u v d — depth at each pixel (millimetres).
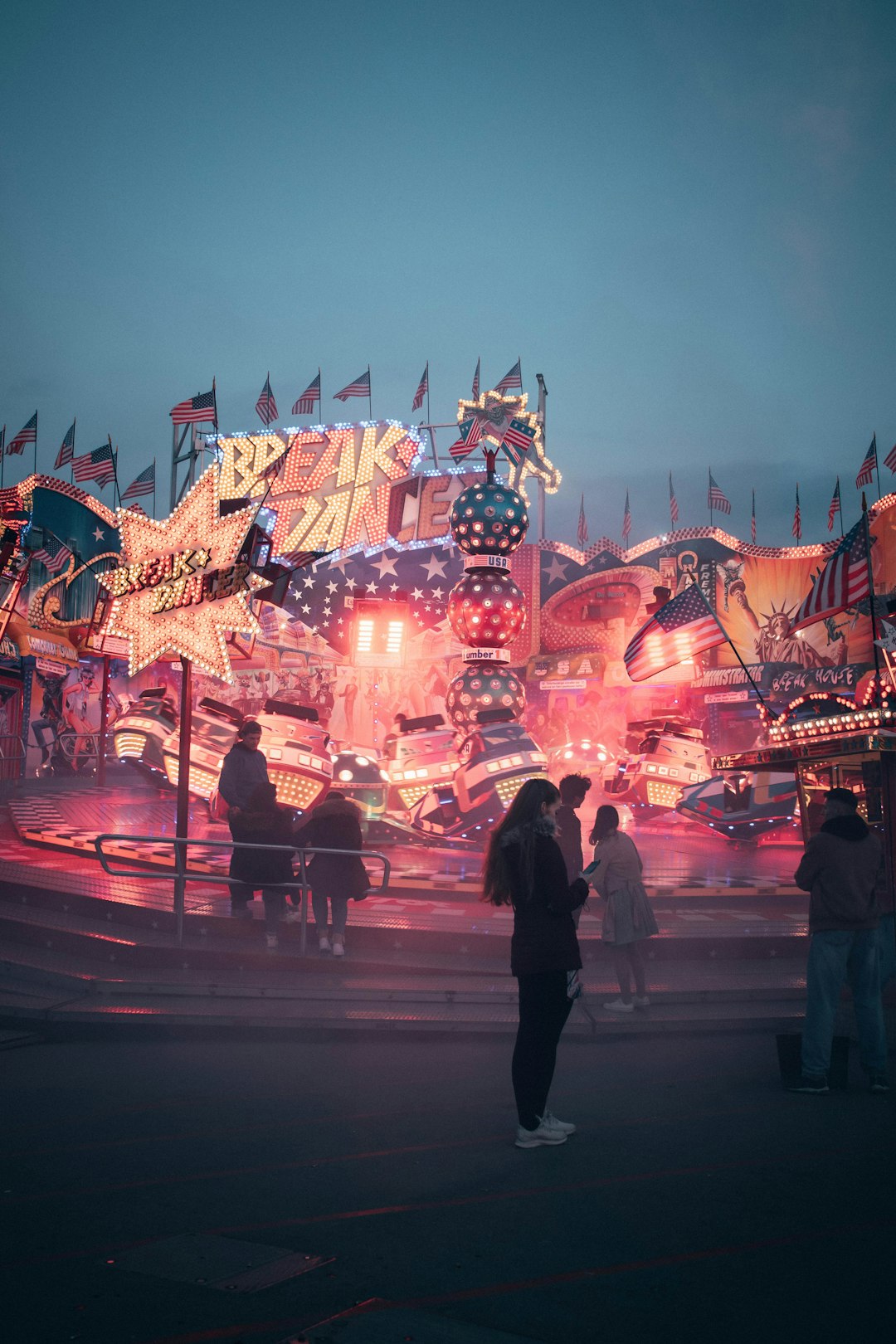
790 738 9164
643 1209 4504
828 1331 3461
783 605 36188
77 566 30953
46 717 30594
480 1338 3359
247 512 10172
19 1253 4059
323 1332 3391
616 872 8297
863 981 6457
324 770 14781
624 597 38875
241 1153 5266
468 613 16406
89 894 10336
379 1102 6227
